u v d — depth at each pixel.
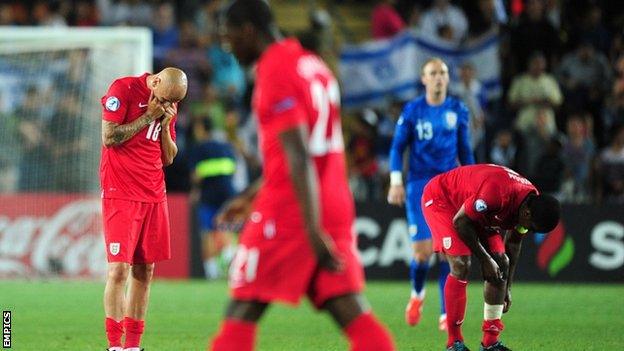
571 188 58.25
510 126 64.12
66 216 53.41
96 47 53.84
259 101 15.81
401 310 40.62
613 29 72.31
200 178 55.19
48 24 68.62
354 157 60.53
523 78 64.06
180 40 67.75
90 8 68.62
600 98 66.62
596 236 54.66
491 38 66.44
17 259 53.06
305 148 15.26
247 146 64.75
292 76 15.74
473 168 26.33
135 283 26.03
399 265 54.69
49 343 30.36
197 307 41.12
